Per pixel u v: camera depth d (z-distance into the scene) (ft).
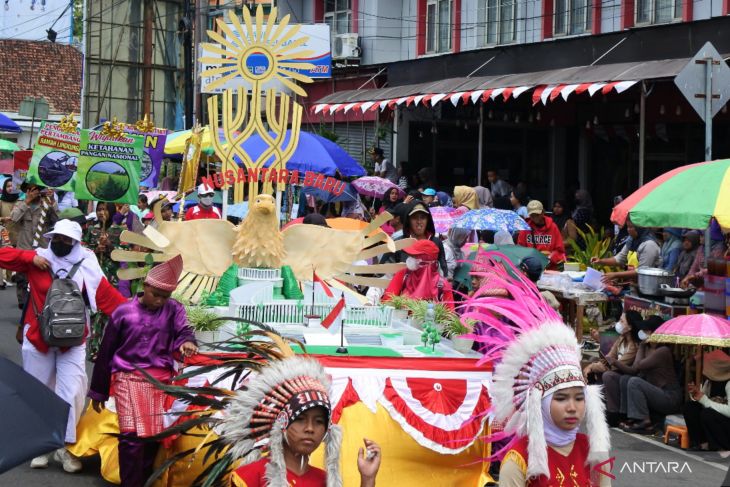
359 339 28.68
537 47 73.67
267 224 32.07
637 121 76.02
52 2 173.88
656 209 38.88
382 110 81.15
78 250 30.53
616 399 37.68
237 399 16.17
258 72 35.94
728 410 33.55
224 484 18.90
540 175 87.30
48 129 53.52
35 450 16.69
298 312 30.48
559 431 17.33
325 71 93.35
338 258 33.40
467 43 89.15
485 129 88.12
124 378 26.35
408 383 25.49
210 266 32.40
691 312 40.52
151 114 144.15
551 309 18.45
